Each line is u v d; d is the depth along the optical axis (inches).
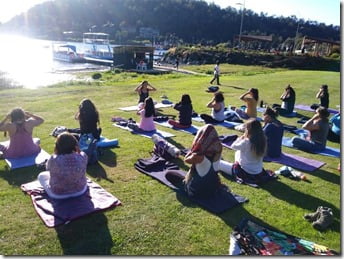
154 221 171.5
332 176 244.1
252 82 804.6
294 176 235.5
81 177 182.9
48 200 181.9
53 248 146.9
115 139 296.7
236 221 175.3
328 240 162.7
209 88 640.4
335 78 881.5
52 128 337.1
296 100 580.1
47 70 1501.0
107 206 178.5
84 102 269.7
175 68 1775.3
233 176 230.7
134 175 227.1
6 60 2020.2
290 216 183.9
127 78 1144.2
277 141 273.7
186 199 195.8
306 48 2655.0
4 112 414.3
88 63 2126.0
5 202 183.2
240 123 389.1
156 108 461.7
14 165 229.9
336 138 336.8
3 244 147.6
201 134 189.3
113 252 146.5
